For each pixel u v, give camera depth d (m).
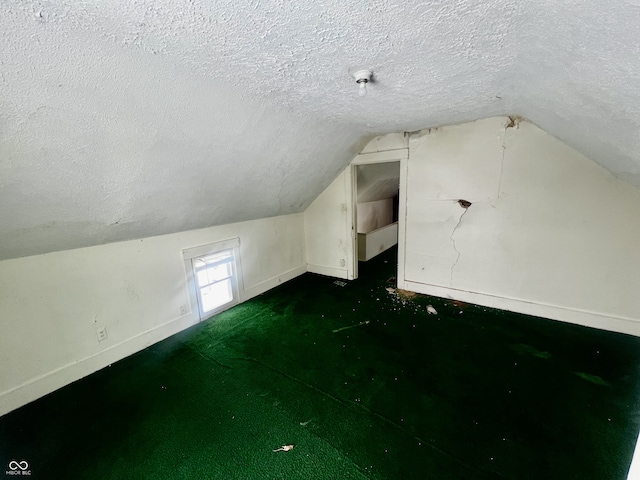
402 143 3.19
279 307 3.21
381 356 2.25
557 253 2.58
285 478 1.34
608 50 0.86
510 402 1.74
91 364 2.16
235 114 1.80
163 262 2.59
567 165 2.42
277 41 1.12
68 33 0.96
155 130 1.57
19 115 1.12
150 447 1.52
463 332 2.54
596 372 1.96
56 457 1.48
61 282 2.00
